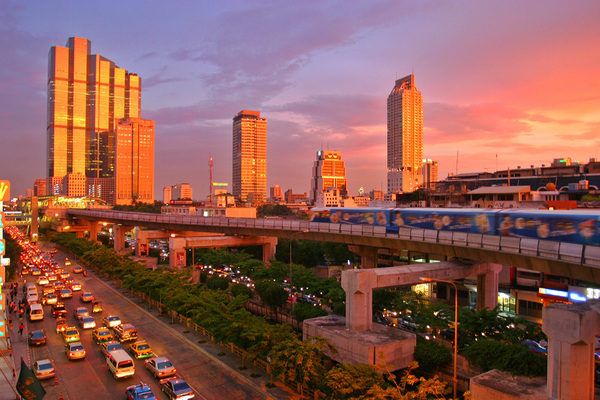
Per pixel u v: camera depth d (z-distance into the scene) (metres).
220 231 98.38
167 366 37.91
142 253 110.88
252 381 37.22
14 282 81.31
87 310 57.97
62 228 175.25
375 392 25.52
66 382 36.59
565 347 29.28
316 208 80.69
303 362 33.53
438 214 58.72
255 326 40.44
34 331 48.66
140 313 61.09
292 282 69.25
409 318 56.50
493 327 45.53
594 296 54.06
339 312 55.69
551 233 45.25
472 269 55.81
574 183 97.06
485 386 32.06
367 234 65.44
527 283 63.03
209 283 79.56
